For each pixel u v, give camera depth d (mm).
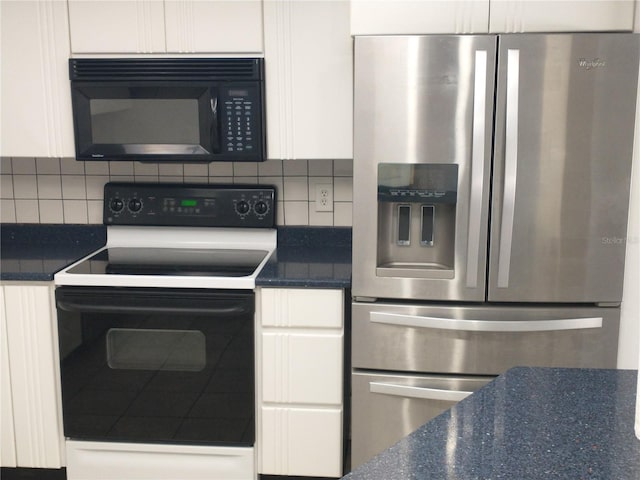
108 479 2385
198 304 2215
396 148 2078
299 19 2328
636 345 2146
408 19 2090
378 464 972
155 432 2334
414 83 2035
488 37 1996
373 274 2172
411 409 2244
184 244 2742
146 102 2383
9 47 2400
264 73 2365
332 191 2711
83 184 2773
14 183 2791
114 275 2230
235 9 2338
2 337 2322
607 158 2049
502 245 2084
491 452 1005
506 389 1261
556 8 2041
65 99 2430
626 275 2123
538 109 2025
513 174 2033
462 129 2047
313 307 2221
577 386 1276
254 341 2270
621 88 2010
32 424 2379
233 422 2301
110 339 2287
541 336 2170
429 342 2199
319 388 2275
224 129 2373
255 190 2660
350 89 2357
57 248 2703
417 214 2215
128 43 2377
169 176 2750
